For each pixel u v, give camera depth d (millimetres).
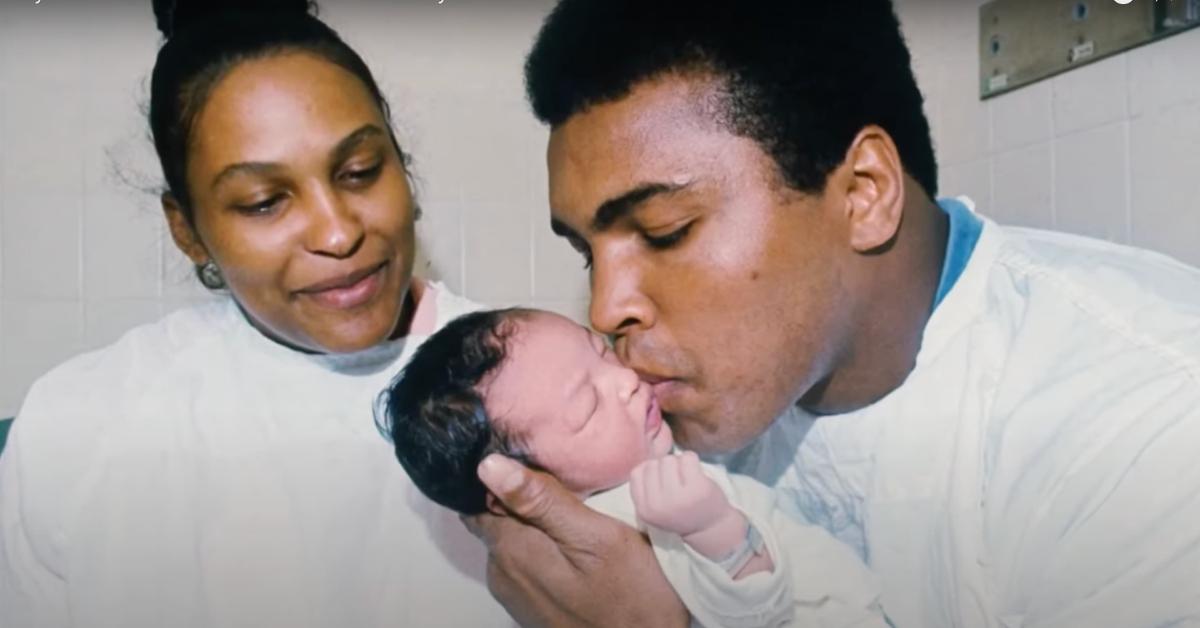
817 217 749
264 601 1009
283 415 1064
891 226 777
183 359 1103
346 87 948
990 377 843
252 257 923
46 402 1071
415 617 1028
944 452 855
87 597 1001
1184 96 1120
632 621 885
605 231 757
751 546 806
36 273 1391
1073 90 1257
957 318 868
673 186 718
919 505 865
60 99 1400
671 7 723
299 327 968
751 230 731
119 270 1408
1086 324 811
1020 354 826
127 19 1414
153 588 1006
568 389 895
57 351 1391
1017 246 913
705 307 750
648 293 767
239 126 906
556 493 868
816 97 733
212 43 942
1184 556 691
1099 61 1224
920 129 841
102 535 1015
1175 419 717
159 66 967
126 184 1411
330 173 923
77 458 1040
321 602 1018
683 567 845
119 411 1062
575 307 1494
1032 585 775
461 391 916
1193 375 730
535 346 918
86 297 1401
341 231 903
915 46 1439
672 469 806
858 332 824
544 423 894
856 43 773
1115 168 1197
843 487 930
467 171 1479
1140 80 1171
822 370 816
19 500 1034
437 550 1045
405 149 1455
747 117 718
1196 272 889
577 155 738
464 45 1479
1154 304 807
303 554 1023
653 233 742
